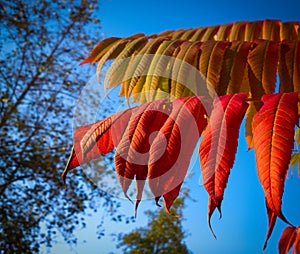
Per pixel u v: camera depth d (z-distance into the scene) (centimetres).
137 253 723
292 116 32
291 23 68
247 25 69
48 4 631
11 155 573
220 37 69
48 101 610
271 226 32
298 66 47
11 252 561
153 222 749
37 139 599
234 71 46
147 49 51
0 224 568
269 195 29
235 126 33
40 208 582
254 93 46
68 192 587
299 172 73
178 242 737
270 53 47
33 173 581
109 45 69
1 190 569
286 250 67
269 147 31
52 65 615
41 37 625
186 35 67
